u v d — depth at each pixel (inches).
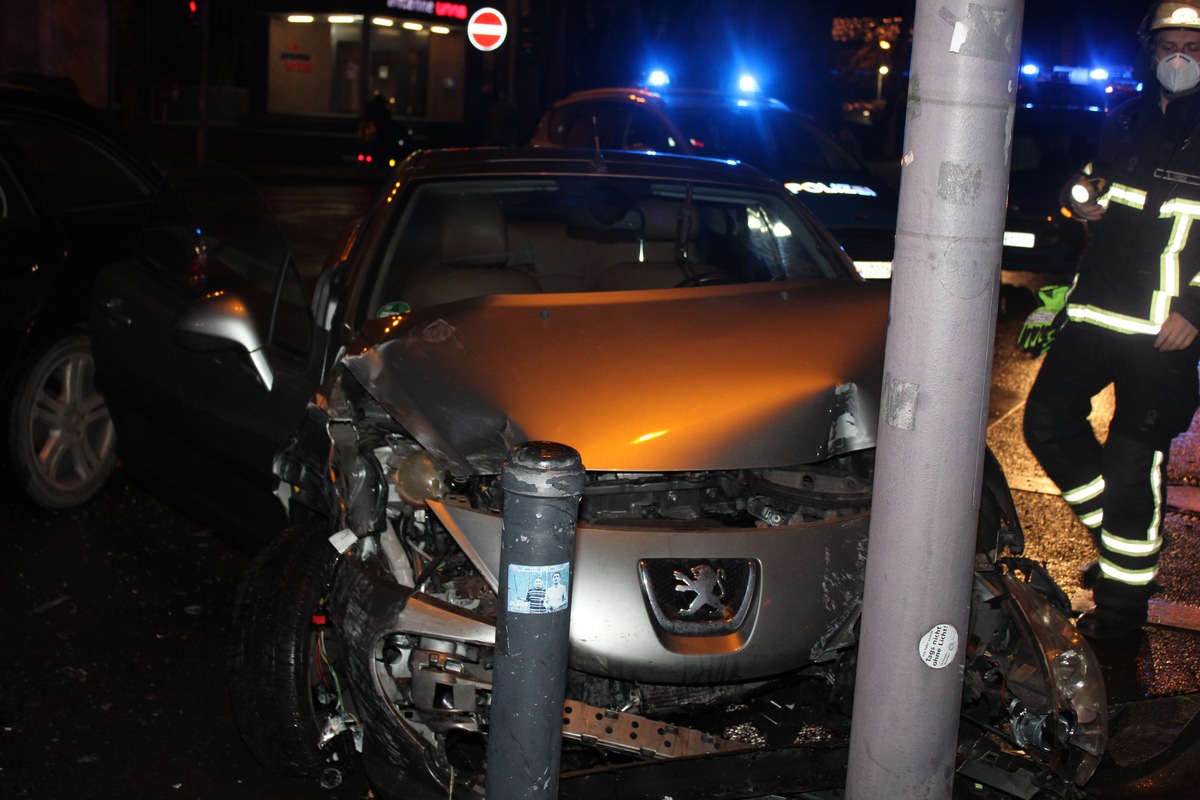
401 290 178.1
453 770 125.3
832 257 193.8
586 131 430.3
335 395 148.0
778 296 169.0
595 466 131.8
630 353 148.3
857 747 113.7
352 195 810.2
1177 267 173.8
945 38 100.1
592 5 1010.7
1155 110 176.6
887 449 107.5
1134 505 181.9
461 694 125.2
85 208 235.5
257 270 174.7
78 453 231.0
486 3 1242.6
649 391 140.1
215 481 187.6
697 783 121.4
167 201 197.3
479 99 1289.4
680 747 123.6
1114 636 184.7
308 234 578.6
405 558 135.0
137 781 147.3
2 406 218.5
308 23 1218.0
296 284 173.3
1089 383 188.7
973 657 132.8
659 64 987.9
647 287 186.7
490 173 194.5
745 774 122.4
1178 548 222.4
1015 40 101.0
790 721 146.4
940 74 100.7
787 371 144.6
